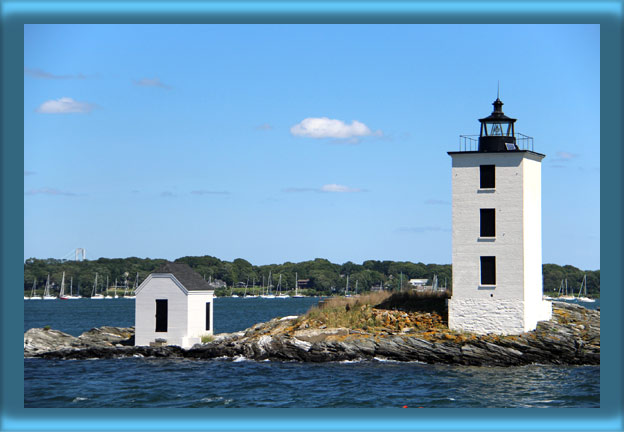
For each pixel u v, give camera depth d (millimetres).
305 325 85312
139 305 87188
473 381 69688
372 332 82875
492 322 81000
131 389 67688
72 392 66500
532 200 84062
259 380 70875
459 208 83062
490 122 84688
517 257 80750
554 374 72938
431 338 80125
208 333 90188
